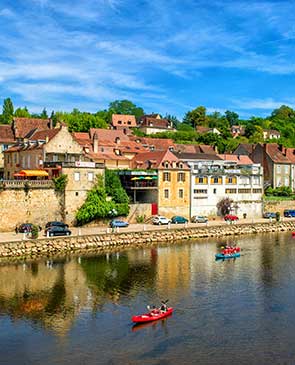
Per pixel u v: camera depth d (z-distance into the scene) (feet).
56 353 116.57
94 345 121.08
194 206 330.34
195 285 176.24
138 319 135.85
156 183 314.76
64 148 309.01
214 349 119.44
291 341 124.57
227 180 344.49
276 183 441.68
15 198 258.78
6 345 121.08
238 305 152.87
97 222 286.46
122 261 215.92
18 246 222.48
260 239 287.69
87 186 281.95
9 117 541.34
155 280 182.70
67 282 178.29
